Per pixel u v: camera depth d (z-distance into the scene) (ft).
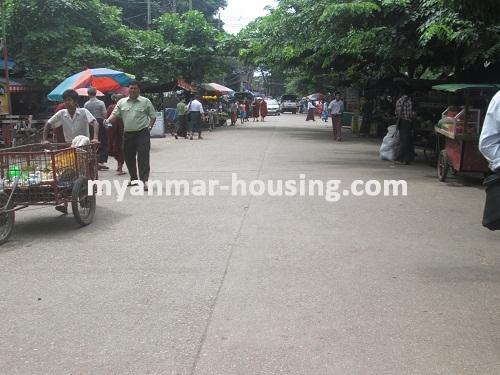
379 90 79.25
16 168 22.68
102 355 12.44
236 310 14.87
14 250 20.65
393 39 44.57
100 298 15.79
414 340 13.12
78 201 23.53
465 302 15.44
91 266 18.65
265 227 23.58
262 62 86.22
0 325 14.07
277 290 16.29
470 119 32.63
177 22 91.86
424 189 32.76
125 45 81.56
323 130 90.33
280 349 12.68
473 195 30.94
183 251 20.22
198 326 13.89
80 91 47.60
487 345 12.88
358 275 17.60
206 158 48.24
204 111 90.74
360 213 26.30
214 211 26.76
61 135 31.81
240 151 54.39
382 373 11.62
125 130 32.58
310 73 85.71
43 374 11.66
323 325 13.92
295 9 58.44
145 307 15.11
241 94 147.13
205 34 90.27
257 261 18.98
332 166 42.68
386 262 18.92
